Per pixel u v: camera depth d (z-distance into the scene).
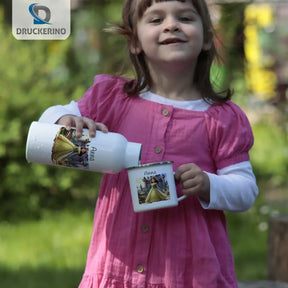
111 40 11.93
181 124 3.40
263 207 10.16
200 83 3.57
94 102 3.55
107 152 3.17
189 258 3.27
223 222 3.47
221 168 3.44
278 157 13.68
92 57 12.52
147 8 3.40
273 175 12.87
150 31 3.37
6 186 10.21
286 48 16.12
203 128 3.41
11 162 10.30
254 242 8.70
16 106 10.29
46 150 3.23
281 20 16.41
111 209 3.38
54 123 3.37
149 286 3.23
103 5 13.26
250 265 7.56
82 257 7.67
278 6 16.42
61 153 3.22
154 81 3.54
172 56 3.32
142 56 3.57
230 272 3.38
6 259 7.62
